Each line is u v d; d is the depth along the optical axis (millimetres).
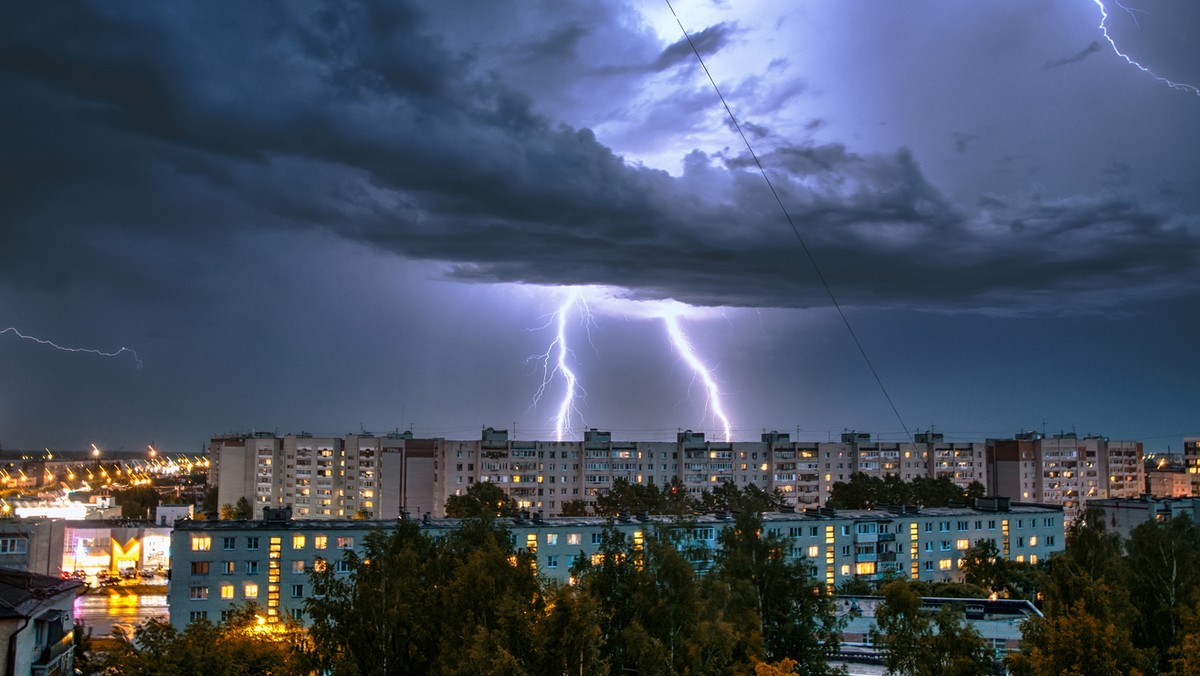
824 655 70812
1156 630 66062
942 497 194375
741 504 155625
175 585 102812
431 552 68500
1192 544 81688
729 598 64750
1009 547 141625
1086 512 85875
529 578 57188
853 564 130500
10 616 51000
